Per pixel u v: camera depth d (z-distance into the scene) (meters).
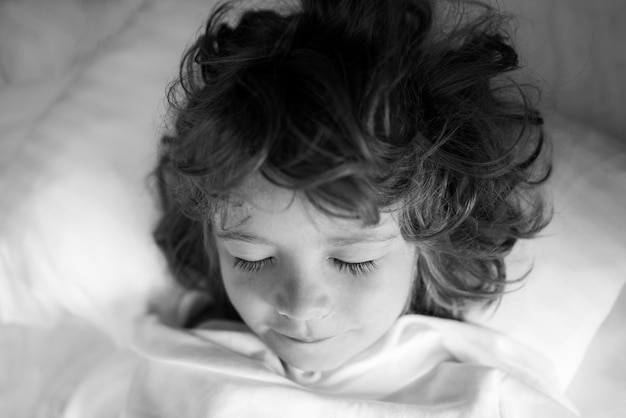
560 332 0.49
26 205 0.51
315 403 0.46
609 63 0.57
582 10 0.57
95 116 0.52
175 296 0.54
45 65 0.60
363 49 0.41
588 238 0.49
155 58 0.54
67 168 0.51
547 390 0.48
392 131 0.41
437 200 0.45
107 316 0.53
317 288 0.42
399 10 0.43
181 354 0.48
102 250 0.51
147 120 0.53
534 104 0.52
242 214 0.41
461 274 0.49
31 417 0.54
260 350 0.49
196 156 0.42
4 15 0.60
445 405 0.46
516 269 0.50
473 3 0.50
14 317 0.54
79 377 0.55
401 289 0.45
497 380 0.47
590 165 0.51
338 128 0.38
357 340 0.46
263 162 0.39
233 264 0.45
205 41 0.45
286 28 0.42
